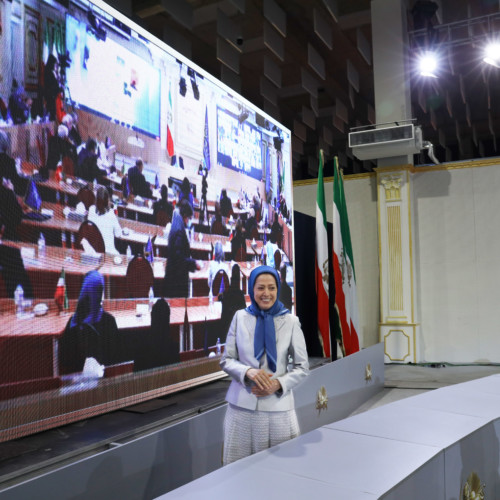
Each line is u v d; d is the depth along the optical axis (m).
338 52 8.96
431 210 8.43
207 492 1.65
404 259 8.23
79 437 2.86
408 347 8.09
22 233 2.73
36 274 2.80
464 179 8.30
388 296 8.28
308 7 7.57
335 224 6.38
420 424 2.48
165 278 3.77
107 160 3.29
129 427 3.07
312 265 7.33
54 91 2.95
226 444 2.20
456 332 8.17
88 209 3.14
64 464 2.54
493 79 9.67
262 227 5.20
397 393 6.00
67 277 2.98
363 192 8.86
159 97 3.78
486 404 2.97
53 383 2.88
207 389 4.22
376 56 8.26
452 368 7.64
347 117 10.61
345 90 10.38
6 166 2.67
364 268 8.74
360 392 5.44
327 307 6.14
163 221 3.77
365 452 2.03
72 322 3.00
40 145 2.85
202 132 4.27
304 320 7.06
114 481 2.38
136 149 3.54
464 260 8.21
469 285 8.16
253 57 8.95
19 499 1.95
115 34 3.40
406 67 8.18
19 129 2.74
